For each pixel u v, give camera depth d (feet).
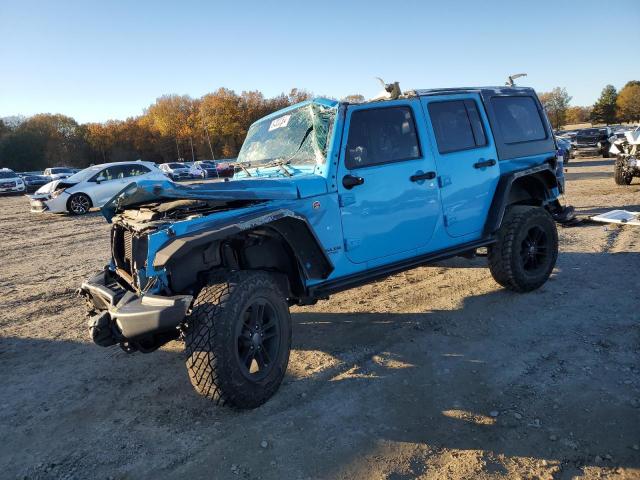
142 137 274.57
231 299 9.95
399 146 13.64
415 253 14.17
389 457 8.64
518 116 17.16
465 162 14.97
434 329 14.28
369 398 10.69
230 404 10.02
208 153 255.50
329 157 12.22
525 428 9.21
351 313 16.12
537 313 14.88
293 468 8.50
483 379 11.17
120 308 10.20
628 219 26.27
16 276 24.44
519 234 16.01
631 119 299.58
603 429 9.01
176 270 10.75
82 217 47.75
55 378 12.75
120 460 9.07
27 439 10.00
